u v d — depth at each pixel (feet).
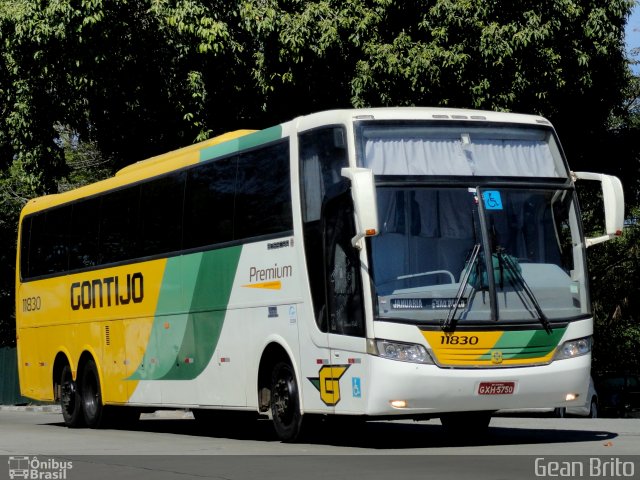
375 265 68.49
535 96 136.87
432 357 67.82
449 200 70.69
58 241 115.24
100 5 132.57
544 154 74.33
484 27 133.39
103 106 144.46
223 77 140.05
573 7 137.28
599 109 151.12
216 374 85.92
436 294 68.74
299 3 136.87
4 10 135.54
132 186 100.58
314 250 73.51
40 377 118.21
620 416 198.39
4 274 227.20
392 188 69.97
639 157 165.99
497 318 69.26
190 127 139.54
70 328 111.45
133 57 138.41
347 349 69.92
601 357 245.86
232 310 83.51
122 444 82.17
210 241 86.99
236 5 135.64
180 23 132.26
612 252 219.00
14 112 143.23
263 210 79.82
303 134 75.56
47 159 146.00
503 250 70.59
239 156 83.66
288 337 76.33
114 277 102.73
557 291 71.56
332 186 71.67
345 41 135.13
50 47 136.77
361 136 70.85
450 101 135.33
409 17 138.21
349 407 69.87
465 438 81.56
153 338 95.66
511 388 68.95
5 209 223.10
